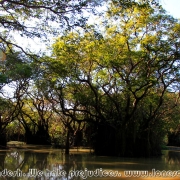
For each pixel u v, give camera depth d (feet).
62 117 111.04
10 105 121.80
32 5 50.16
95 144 100.89
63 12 50.93
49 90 100.94
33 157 85.25
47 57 79.25
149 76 89.35
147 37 84.28
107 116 100.12
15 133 176.14
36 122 166.30
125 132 94.27
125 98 99.71
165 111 111.14
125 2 53.52
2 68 82.12
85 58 88.94
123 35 86.33
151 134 102.68
